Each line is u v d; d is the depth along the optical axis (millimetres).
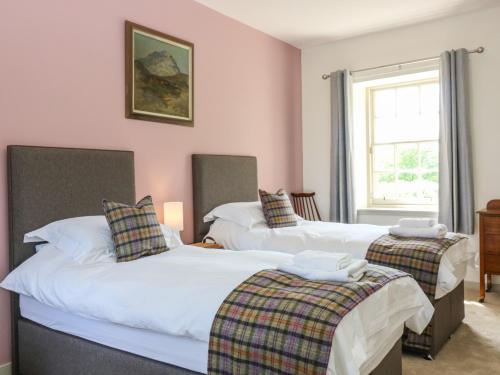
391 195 4988
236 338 1599
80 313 2096
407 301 2113
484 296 3852
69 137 2855
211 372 1640
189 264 2199
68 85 2848
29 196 2549
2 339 2521
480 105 4148
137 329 1957
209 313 1716
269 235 3490
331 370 1431
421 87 4770
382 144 5035
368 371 1721
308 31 4688
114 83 3146
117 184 3080
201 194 3830
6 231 2533
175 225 3416
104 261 2414
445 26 4320
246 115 4477
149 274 2084
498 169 4078
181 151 3729
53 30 2758
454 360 2648
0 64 2492
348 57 4953
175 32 3650
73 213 2783
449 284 2609
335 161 4926
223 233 3705
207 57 3990
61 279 2209
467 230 4105
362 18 4312
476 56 4160
